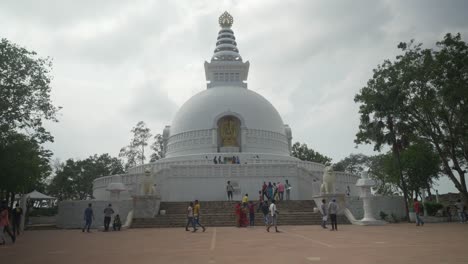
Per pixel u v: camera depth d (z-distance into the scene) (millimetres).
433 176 46375
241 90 59000
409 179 45750
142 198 32344
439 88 35625
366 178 31453
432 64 35156
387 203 36031
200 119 54562
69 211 34062
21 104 30953
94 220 33469
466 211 36281
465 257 12094
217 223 30250
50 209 61969
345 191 47219
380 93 37406
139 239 20250
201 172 43781
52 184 76625
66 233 26922
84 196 79812
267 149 54281
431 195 56094
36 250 16328
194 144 53531
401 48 38000
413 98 36969
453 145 37125
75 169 77625
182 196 43156
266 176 43719
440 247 14844
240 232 23578
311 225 29812
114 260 12672
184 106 58938
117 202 32188
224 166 44000
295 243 16734
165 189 43438
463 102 35156
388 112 37094
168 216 31812
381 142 38031
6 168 29516
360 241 17359
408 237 19297
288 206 35562
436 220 36906
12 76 30203
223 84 62594
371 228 26422
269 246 15719
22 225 29125
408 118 37906
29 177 32031
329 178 33562
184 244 17141
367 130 38844
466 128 35938
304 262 11414
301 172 44531
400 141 37688
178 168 43812
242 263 11414
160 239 19906
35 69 31516
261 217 31578
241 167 43969
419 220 29703
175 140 55750
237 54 66250
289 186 41188
